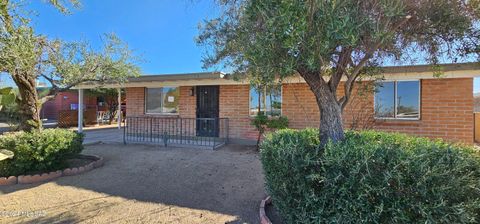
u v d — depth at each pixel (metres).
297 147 2.84
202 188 4.69
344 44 2.10
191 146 8.48
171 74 8.79
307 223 2.68
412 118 7.21
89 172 5.70
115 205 3.93
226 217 3.52
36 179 5.05
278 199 2.97
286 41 1.93
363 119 7.50
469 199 2.29
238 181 5.06
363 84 4.19
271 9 1.97
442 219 2.22
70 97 20.50
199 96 9.84
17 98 5.82
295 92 8.41
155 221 3.42
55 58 5.43
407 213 2.29
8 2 3.99
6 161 4.99
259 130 8.05
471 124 6.68
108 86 10.21
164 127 10.26
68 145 5.58
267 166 3.11
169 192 4.49
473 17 2.59
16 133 5.50
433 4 2.48
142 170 5.84
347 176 2.45
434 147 2.48
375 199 2.37
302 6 1.88
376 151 2.45
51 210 3.76
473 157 2.45
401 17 2.30
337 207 2.50
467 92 6.71
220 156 7.16
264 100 8.83
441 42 2.96
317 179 2.58
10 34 4.19
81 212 3.69
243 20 2.54
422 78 6.93
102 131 13.57
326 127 3.10
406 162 2.29
